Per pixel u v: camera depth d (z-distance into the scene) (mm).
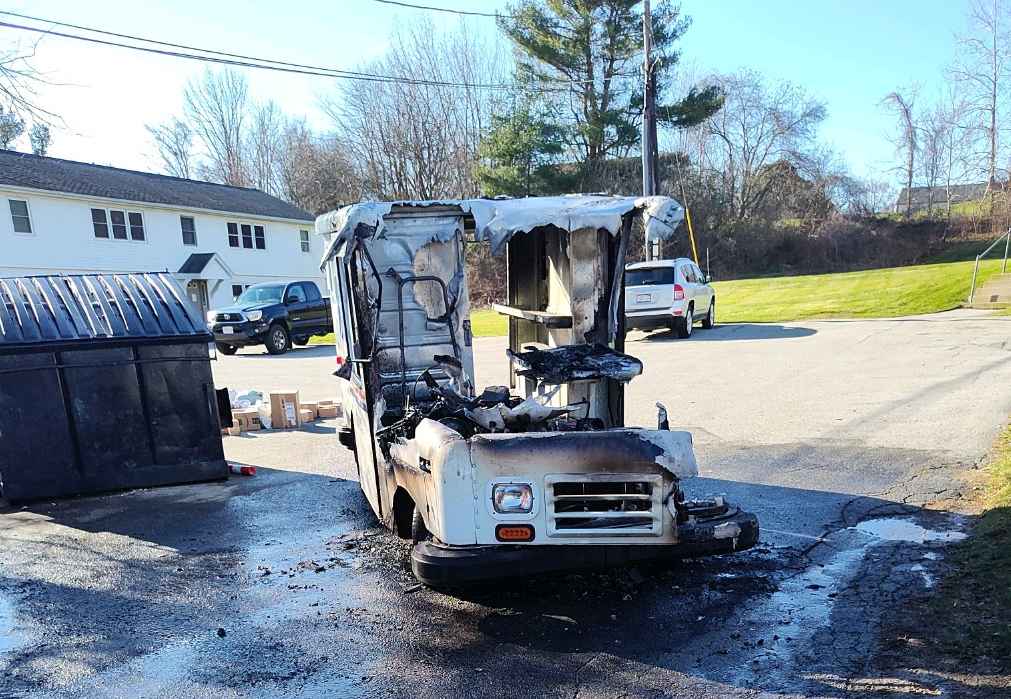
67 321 7379
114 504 7152
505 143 34438
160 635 4242
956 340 12961
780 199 44062
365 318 5277
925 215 42156
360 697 3459
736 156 45094
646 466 3902
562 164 35875
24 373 7086
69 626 4410
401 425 4977
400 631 4129
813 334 15508
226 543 5863
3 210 24531
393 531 5301
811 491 6180
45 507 7117
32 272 25359
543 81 34344
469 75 44469
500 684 3506
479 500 3910
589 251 5523
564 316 5621
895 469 6562
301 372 15672
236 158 54625
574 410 4938
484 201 5492
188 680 3709
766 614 4102
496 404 4930
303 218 36812
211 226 32062
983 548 4629
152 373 7492
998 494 5539
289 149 53562
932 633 3693
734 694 3312
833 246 40250
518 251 6820
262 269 34719
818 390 10031
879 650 3602
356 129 45812
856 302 20562
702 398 10109
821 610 4105
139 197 28875
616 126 34188
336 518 6375
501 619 4219
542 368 4961
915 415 8273
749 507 5887
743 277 39688
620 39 32906
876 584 4367
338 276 6113
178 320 7672
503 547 3930
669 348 15062
